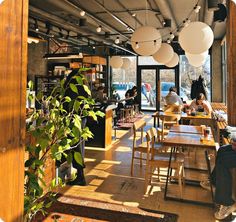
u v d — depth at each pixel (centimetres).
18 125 95
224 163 296
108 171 452
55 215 300
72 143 153
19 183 97
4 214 90
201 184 380
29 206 139
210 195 357
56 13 744
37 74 947
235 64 405
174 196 353
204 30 371
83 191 368
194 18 779
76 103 150
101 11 728
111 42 989
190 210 319
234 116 410
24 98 98
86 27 843
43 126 150
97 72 1204
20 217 97
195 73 1209
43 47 976
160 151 414
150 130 400
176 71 1279
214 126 561
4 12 87
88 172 446
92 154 559
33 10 591
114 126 827
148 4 664
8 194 92
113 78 1416
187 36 377
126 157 538
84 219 293
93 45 1088
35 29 729
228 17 412
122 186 388
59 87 165
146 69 1347
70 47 1152
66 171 378
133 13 739
